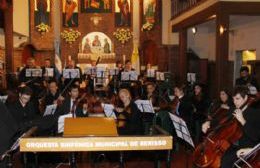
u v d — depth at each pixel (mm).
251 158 3840
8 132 3885
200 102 8242
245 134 4367
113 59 16266
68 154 5316
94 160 6125
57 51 15914
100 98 9211
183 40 13812
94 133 4109
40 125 5367
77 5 16438
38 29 15891
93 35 16391
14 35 14898
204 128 5102
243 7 9148
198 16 11031
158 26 15883
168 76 12828
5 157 4027
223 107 5949
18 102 6207
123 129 5562
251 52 12461
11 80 10609
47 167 6039
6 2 11797
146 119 6508
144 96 9117
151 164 6379
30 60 11648
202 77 14070
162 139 3943
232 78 13117
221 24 9141
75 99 6770
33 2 15828
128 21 16562
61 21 16359
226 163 4375
